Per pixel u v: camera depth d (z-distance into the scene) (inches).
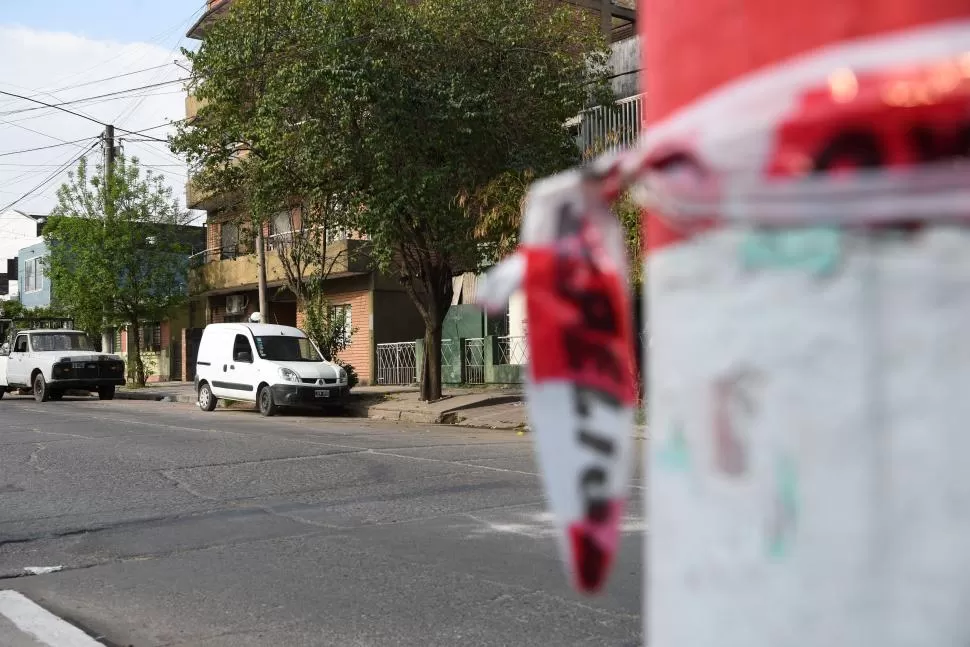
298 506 315.9
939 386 30.2
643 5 41.5
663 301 37.6
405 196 631.2
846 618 31.7
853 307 31.2
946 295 30.0
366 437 534.6
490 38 669.9
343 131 653.3
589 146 773.9
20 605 205.5
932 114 29.6
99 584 222.8
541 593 205.2
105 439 518.9
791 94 32.3
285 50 703.7
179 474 388.8
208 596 210.2
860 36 31.9
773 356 32.8
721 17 35.6
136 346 1231.5
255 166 791.7
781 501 33.0
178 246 1234.6
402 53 664.4
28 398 1043.3
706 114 34.9
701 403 35.3
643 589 205.8
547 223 41.2
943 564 30.3
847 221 31.0
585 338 40.8
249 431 570.6
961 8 30.7
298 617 192.9
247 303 1275.8
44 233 1232.8
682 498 36.7
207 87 772.6
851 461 31.4
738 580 34.4
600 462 40.3
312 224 832.9
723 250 34.0
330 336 855.1
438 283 733.3
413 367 982.4
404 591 209.8
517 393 756.6
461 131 649.0
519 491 336.5
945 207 29.7
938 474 30.3
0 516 305.3
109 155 1192.8
